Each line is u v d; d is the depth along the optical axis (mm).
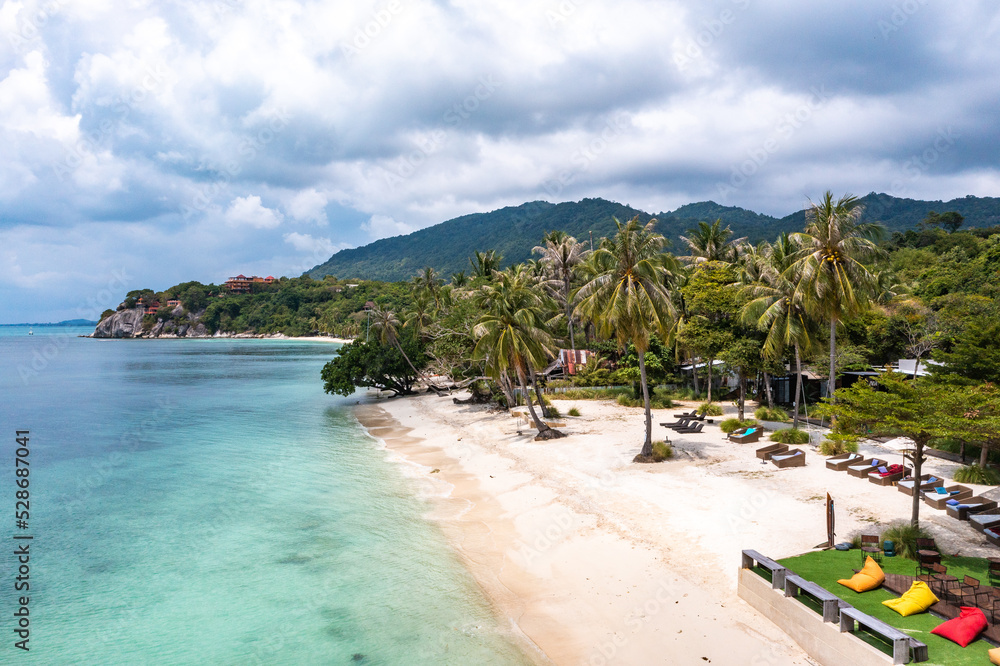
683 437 33875
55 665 14781
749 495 22531
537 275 77438
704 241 58094
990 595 12766
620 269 28719
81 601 18062
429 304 70875
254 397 71375
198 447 40969
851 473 24531
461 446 38031
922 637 11570
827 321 36312
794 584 13570
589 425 39562
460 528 23219
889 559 15695
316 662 14391
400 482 30578
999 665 10398
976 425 14719
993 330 25875
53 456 38750
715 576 16500
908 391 16844
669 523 20578
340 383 64188
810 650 12648
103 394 75438
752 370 36094
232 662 14641
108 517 25875
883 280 51219
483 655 14297
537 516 23328
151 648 15430
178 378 97875
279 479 31906
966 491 20203
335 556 20984
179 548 22188
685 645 13617
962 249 76812
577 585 17312
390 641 15203
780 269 40094
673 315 28641
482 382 57125
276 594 18188
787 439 30969
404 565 19984
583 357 63656
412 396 68312
